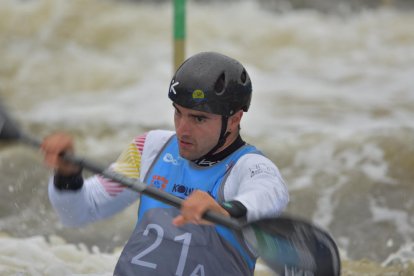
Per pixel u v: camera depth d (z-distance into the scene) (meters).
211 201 8.50
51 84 40.38
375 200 21.80
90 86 39.97
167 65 42.59
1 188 22.61
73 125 29.94
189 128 9.51
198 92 9.30
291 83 39.38
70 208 10.11
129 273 9.54
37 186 22.92
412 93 36.88
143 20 49.34
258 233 8.52
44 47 45.56
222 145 9.72
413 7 55.50
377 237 19.73
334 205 21.61
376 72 42.28
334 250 8.84
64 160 9.44
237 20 50.88
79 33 47.62
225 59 9.59
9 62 43.22
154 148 10.33
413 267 16.67
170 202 8.99
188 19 50.19
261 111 32.38
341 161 24.47
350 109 33.09
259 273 14.78
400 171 23.41
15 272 14.36
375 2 55.62
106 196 10.34
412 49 47.31
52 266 15.00
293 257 8.77
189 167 9.92
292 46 48.06
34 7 49.84
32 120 31.17
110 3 51.56
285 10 53.16
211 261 9.45
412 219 20.66
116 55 44.56
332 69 43.31
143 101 35.91
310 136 27.02
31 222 20.44
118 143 27.62
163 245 9.56
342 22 51.78
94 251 18.52
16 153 25.30
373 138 25.83
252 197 8.90
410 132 26.55
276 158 25.00
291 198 22.08
